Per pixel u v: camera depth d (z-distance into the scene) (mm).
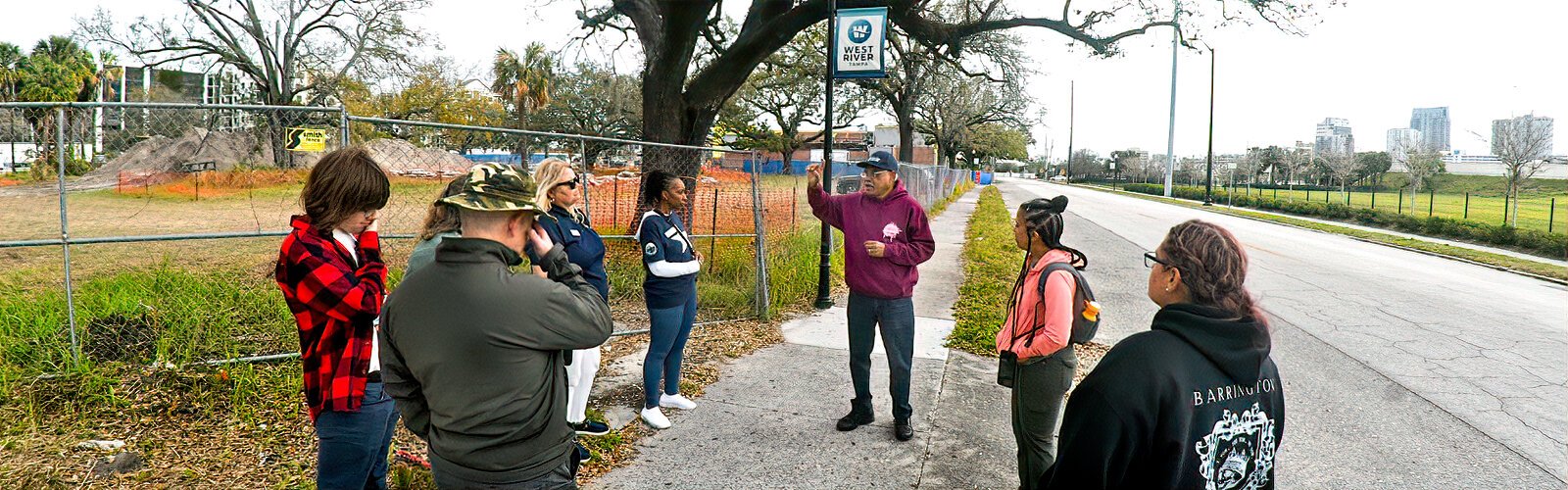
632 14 12664
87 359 4691
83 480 3441
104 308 5582
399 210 7262
